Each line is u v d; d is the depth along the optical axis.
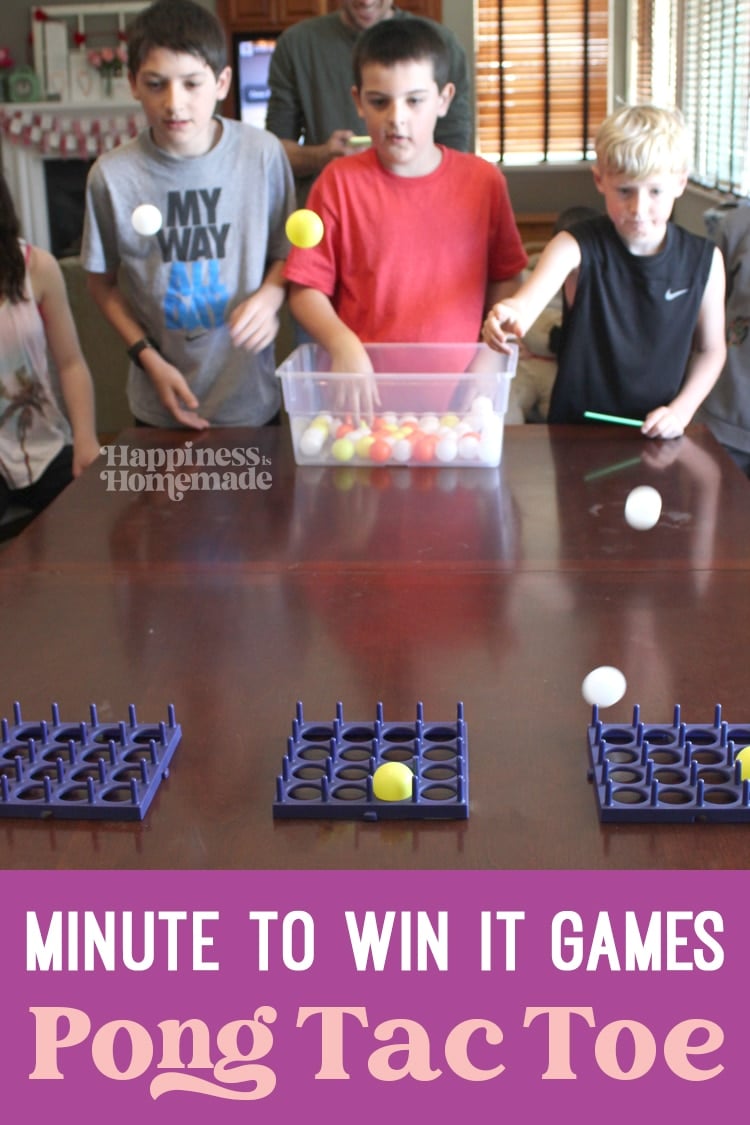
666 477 1.90
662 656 1.29
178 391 2.33
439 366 2.24
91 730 1.13
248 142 2.41
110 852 0.98
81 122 7.21
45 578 1.57
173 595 1.50
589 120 6.93
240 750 1.12
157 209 2.26
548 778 1.06
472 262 2.36
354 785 1.04
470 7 6.70
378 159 2.33
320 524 1.74
